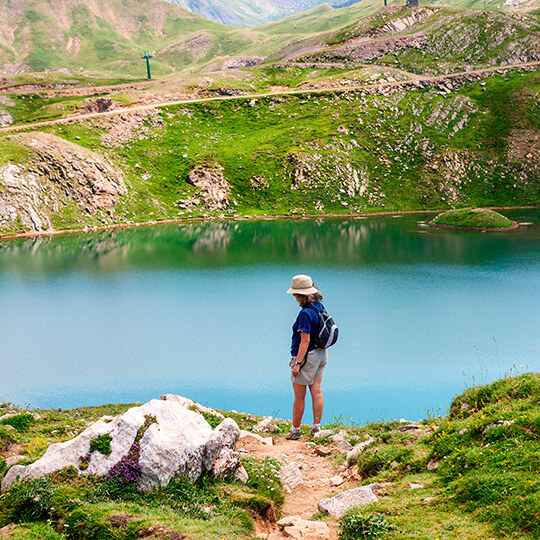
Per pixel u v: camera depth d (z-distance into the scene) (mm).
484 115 155250
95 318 44625
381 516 6113
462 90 167625
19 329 40906
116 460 7016
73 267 72812
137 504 6496
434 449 7969
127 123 148750
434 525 5797
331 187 132625
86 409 17922
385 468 8430
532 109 152500
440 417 11023
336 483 8664
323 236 97375
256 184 133250
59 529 5980
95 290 57781
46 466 6984
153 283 61219
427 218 118938
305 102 165875
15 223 103250
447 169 139500
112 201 118312
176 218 121312
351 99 163875
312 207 128000
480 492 6105
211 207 126875
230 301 50906
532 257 73250
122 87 190375
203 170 132875
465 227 103125
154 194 127375
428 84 170000
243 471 8242
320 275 63656
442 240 90438
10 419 11703
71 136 137000
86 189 116000
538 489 5660
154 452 7043
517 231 98625
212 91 179000
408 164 141875
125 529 5812
